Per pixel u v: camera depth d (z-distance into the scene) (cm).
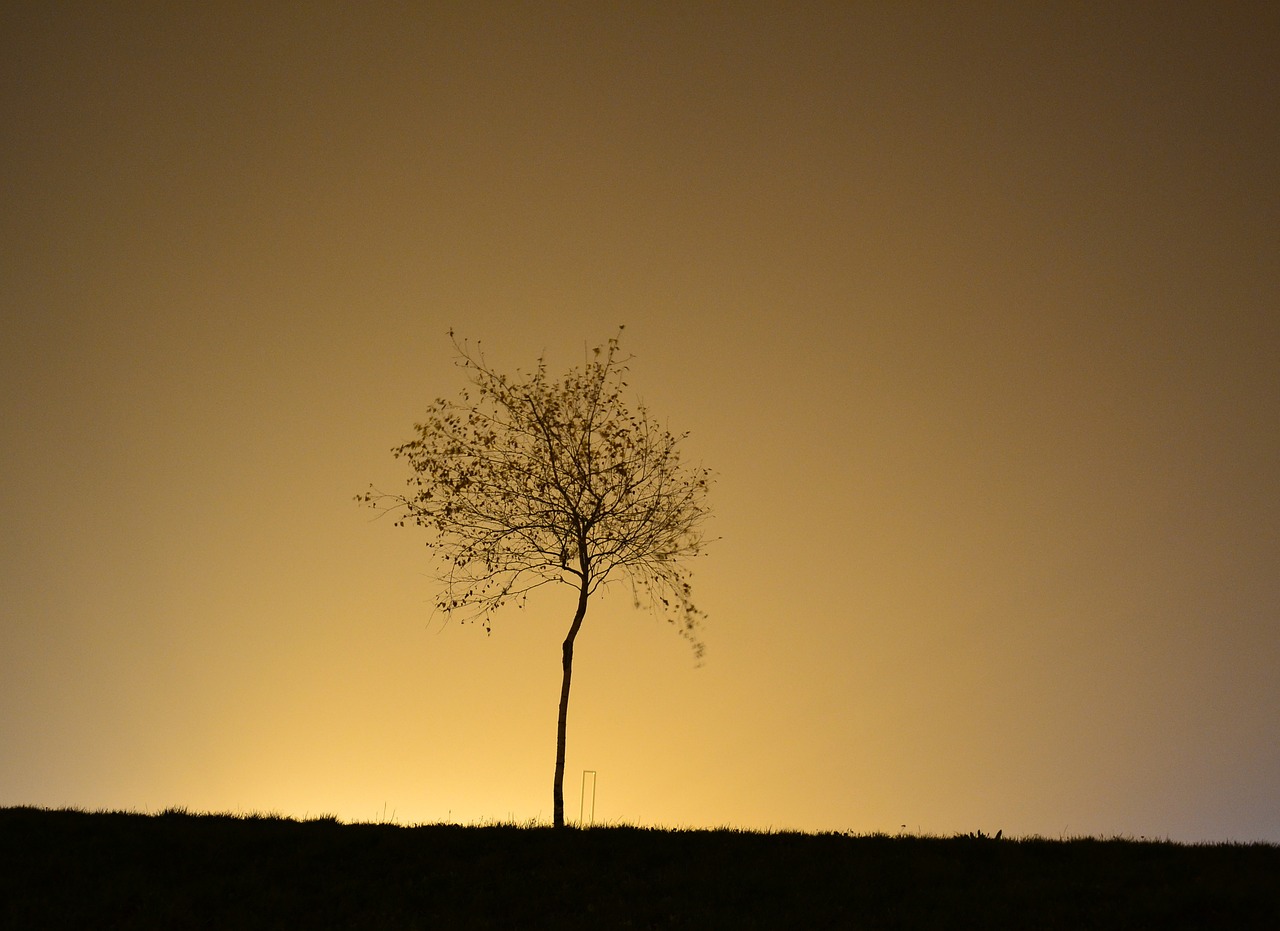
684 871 1769
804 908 1575
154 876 1703
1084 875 1708
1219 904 1520
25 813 2064
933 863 1777
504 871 1781
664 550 2492
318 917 1577
